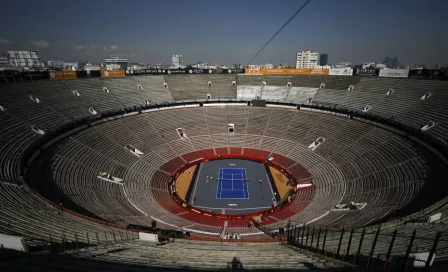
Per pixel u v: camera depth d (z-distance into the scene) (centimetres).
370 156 4006
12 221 1909
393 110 4778
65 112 4625
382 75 5791
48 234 1823
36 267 1251
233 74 7256
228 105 6406
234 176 4419
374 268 1173
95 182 3478
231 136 5422
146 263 1471
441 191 2786
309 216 3108
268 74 7131
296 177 4206
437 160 3403
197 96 6531
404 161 3597
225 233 2884
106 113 5166
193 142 5206
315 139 4922
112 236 2062
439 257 1278
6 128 3603
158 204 3506
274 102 6303
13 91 4397
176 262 1537
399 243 1603
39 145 3675
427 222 1967
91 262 1399
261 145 5150
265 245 2177
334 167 4094
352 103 5466
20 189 2517
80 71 5675
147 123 5381
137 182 3853
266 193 3956
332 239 1964
